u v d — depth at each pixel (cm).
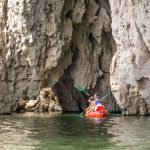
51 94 2066
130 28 1588
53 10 1995
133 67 1577
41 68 2019
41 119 1467
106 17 2166
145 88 1571
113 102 2186
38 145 795
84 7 2092
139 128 1124
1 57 1928
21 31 1964
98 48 2194
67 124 1258
